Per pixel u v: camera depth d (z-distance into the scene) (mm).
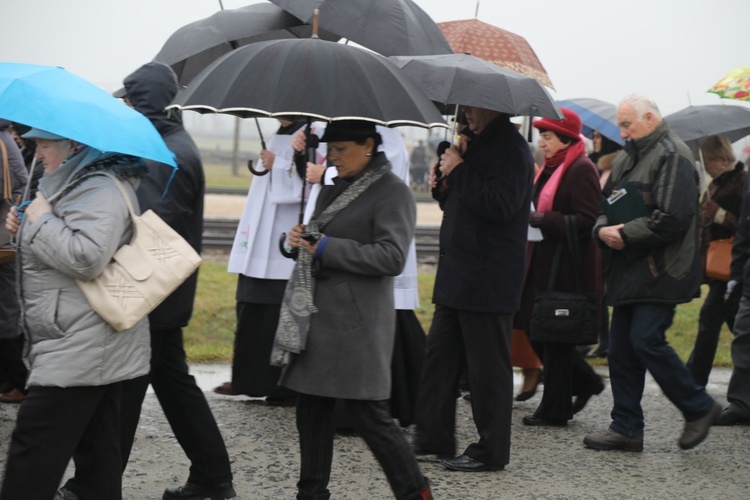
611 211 7047
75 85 4758
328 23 6652
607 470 6812
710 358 9008
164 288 4707
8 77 4688
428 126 4852
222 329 11102
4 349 7648
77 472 4988
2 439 7062
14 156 7785
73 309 4613
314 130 7297
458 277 6422
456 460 6641
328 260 5031
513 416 8320
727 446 7508
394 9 6801
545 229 7730
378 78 4902
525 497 6156
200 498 5832
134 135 4641
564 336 7547
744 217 8234
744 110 10289
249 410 8102
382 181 5184
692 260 6934
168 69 5812
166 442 7125
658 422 8281
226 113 5051
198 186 5723
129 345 4754
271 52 4953
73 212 4586
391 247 5035
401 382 7527
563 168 7902
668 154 6875
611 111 10969
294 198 7781
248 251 7965
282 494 6125
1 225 7277
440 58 6242
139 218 4777
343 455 6953
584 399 8234
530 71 7598
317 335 5078
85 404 4691
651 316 6969
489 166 6324
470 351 6496
